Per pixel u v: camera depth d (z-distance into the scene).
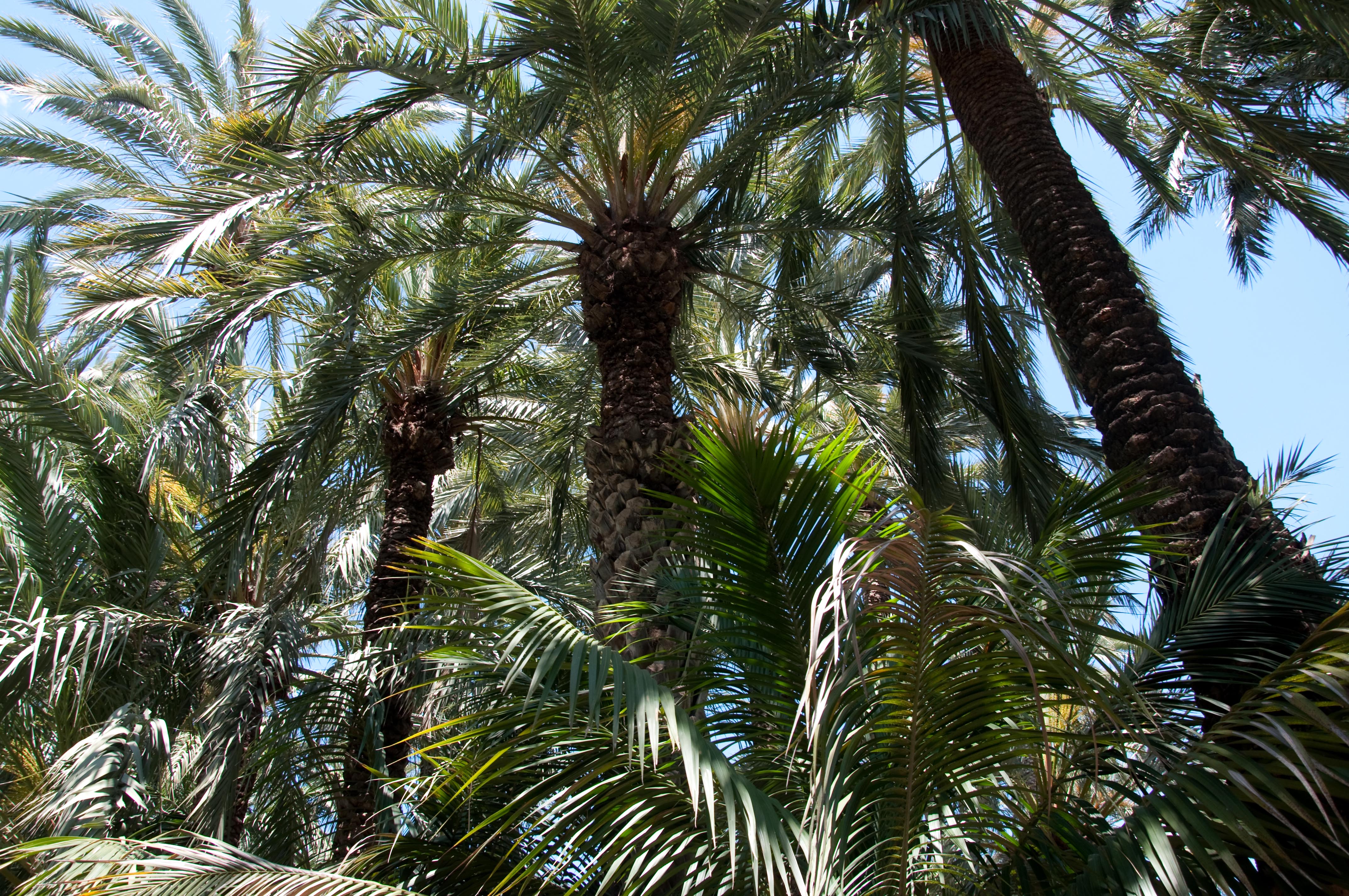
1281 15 6.41
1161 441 4.93
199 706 7.31
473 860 4.35
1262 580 4.20
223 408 8.45
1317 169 6.22
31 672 5.88
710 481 3.96
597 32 6.76
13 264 10.63
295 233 7.35
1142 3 8.86
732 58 6.98
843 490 3.85
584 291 7.10
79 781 5.37
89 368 10.60
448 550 3.54
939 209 7.75
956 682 3.33
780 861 2.79
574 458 9.94
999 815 3.53
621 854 3.36
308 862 7.11
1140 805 2.95
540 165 8.24
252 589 8.68
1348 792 2.74
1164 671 4.16
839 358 8.12
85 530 7.70
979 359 7.51
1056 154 6.21
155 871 3.51
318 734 7.03
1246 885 2.46
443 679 3.84
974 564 3.11
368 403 8.98
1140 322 5.36
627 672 3.10
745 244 8.14
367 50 6.92
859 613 2.89
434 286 7.95
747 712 3.96
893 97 8.55
